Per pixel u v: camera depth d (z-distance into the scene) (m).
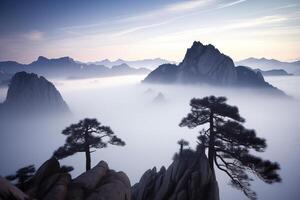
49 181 14.30
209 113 19.56
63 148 23.77
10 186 10.39
